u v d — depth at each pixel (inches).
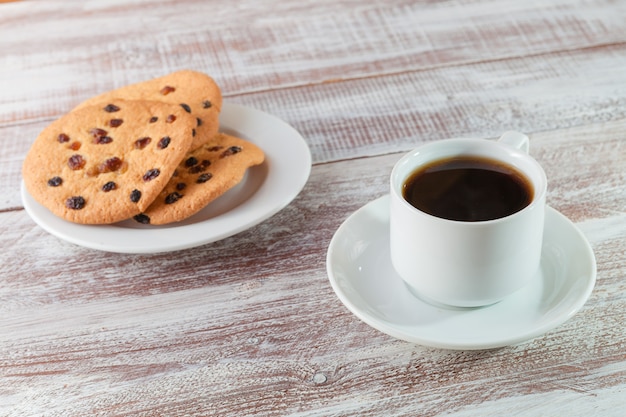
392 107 35.8
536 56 38.0
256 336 27.5
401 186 27.2
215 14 42.3
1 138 34.9
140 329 27.9
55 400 26.3
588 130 33.8
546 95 35.8
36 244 30.6
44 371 27.0
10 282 29.4
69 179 30.5
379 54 38.9
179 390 26.4
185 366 26.9
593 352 26.6
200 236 29.1
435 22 40.8
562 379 26.1
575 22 40.1
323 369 26.7
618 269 28.5
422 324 26.5
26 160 31.3
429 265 26.4
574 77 36.6
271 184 31.0
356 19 41.3
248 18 41.8
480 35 39.6
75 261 30.0
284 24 41.3
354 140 34.3
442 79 37.1
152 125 31.6
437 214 26.5
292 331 27.6
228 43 40.1
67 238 29.3
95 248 29.0
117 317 28.2
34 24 41.8
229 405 26.0
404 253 26.8
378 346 27.1
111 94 34.2
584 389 25.8
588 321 27.3
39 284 29.3
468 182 27.2
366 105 36.0
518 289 26.8
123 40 40.5
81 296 28.9
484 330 26.2
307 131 34.9
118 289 29.1
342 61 38.6
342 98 36.4
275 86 37.3
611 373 26.1
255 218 29.6
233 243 30.3
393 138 34.2
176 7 42.9
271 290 28.8
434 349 27.0
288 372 26.6
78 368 27.0
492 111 35.2
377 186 32.1
